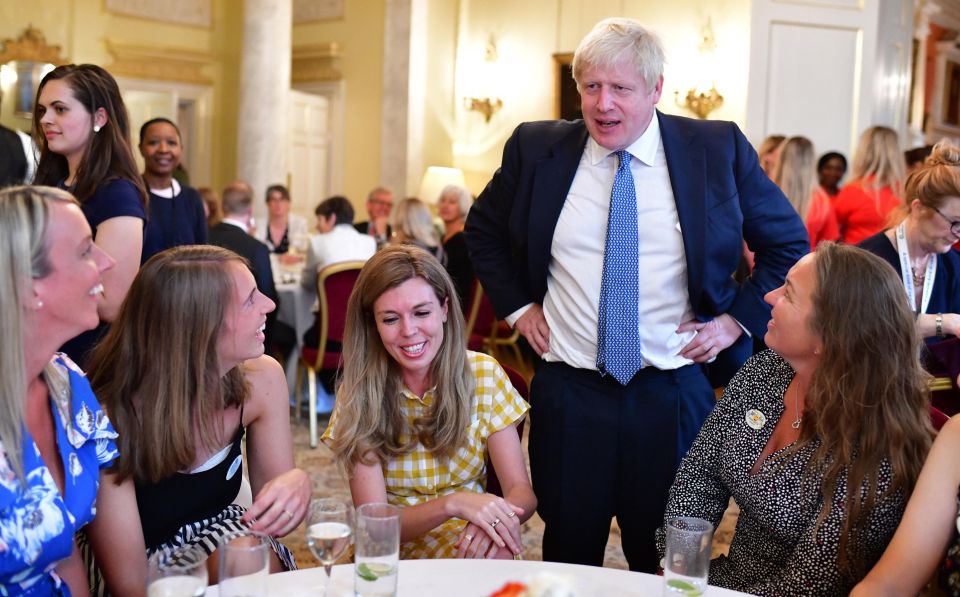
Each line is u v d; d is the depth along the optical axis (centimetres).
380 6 948
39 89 262
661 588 159
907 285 277
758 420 200
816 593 181
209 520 206
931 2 1076
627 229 228
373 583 140
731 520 391
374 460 218
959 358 258
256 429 220
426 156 956
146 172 333
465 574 162
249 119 892
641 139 229
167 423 190
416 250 218
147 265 193
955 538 171
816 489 184
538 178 238
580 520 240
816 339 183
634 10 867
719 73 824
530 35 934
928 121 1184
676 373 236
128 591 188
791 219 239
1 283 148
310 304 545
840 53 656
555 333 241
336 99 982
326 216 558
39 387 166
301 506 203
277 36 891
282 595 155
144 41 962
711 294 231
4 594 156
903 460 177
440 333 217
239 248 473
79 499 167
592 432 236
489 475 236
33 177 272
